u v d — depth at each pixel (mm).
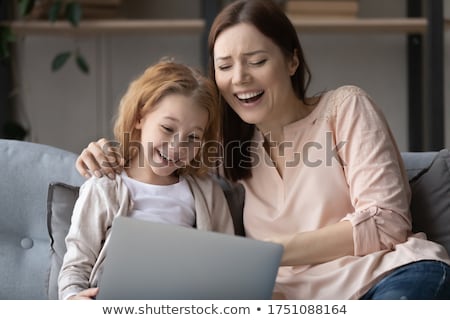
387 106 3133
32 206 1644
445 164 1636
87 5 2768
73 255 1462
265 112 1573
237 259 1242
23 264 1619
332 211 1519
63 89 3102
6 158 1667
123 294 1262
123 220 1274
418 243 1430
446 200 1604
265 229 1577
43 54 3084
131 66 3104
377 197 1452
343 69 3123
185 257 1251
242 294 1242
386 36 3113
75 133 3121
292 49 1609
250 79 1543
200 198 1589
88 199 1502
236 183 1697
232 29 1539
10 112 2998
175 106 1489
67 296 1378
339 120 1553
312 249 1436
